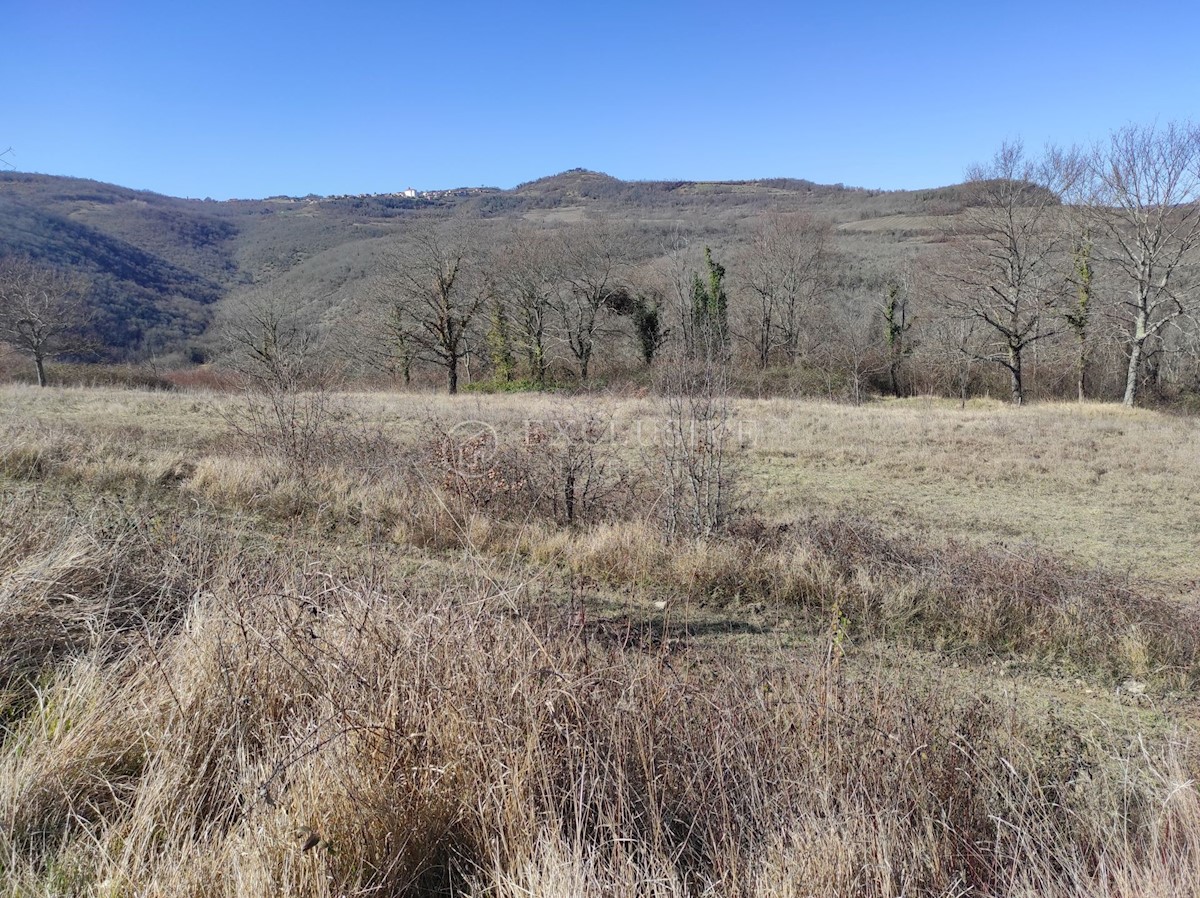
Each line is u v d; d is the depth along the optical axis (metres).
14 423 11.00
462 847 2.42
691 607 5.89
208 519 6.79
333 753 2.47
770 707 3.26
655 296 36.75
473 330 39.03
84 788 2.49
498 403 21.88
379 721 2.62
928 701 3.67
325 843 2.15
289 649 3.08
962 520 9.80
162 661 3.04
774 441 15.80
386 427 15.23
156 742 2.63
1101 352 31.61
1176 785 2.70
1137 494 11.78
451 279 32.50
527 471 8.16
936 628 5.72
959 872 2.48
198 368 41.16
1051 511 10.59
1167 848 2.50
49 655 3.26
